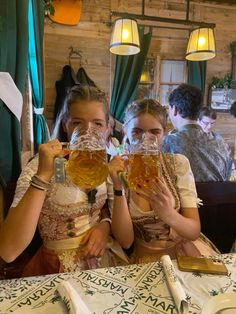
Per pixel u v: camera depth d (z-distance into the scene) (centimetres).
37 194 81
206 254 103
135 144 86
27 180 93
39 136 232
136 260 106
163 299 65
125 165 92
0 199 146
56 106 340
